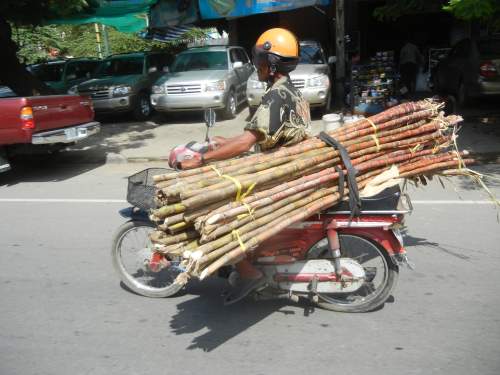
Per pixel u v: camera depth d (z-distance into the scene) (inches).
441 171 163.6
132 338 150.2
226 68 546.6
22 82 477.1
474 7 326.3
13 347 146.9
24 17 443.8
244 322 157.2
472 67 484.7
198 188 126.9
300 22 711.7
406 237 217.3
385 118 154.7
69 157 422.9
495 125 437.7
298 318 158.2
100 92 549.3
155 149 433.4
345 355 137.0
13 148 360.2
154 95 526.3
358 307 158.9
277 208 136.1
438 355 135.1
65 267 202.4
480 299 163.9
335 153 147.7
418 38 723.4
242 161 141.3
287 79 148.6
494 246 205.0
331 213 152.0
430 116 162.1
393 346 140.3
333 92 611.5
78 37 1152.8
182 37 999.0
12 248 223.6
